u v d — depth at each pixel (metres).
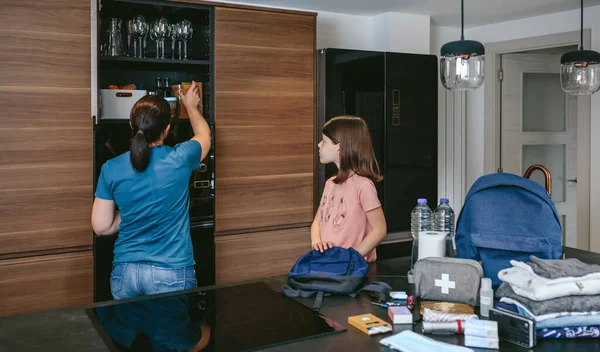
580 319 1.25
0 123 2.68
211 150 3.18
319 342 1.24
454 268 1.47
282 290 1.61
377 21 4.34
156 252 1.97
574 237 4.93
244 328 1.33
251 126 3.33
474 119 4.98
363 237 1.94
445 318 1.29
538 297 1.26
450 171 5.00
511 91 4.82
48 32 2.76
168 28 3.09
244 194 3.33
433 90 4.01
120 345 1.22
